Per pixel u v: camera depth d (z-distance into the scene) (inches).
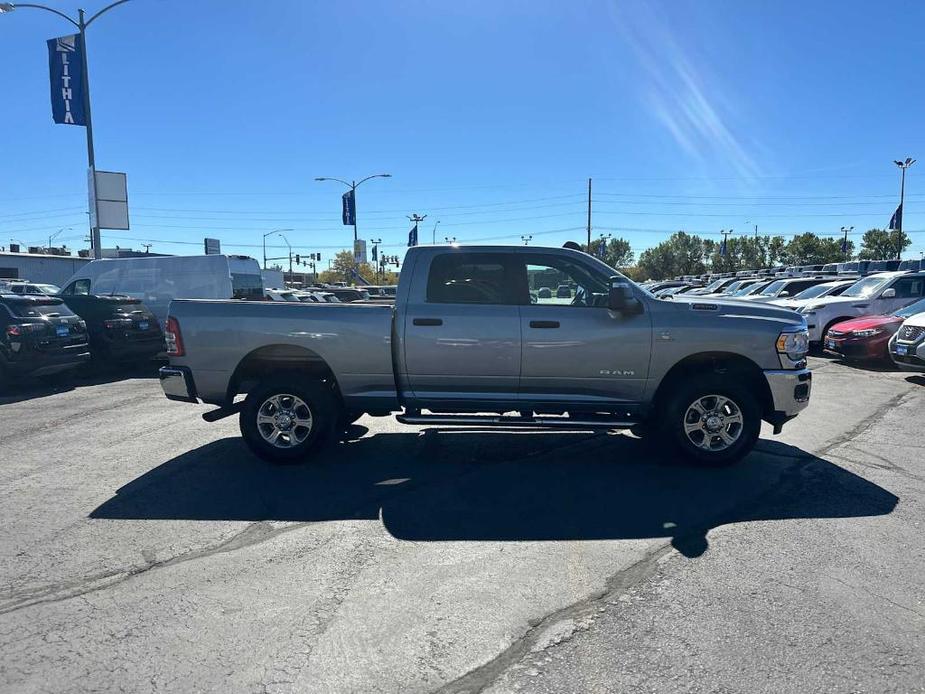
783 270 1679.4
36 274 1726.1
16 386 440.8
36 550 161.0
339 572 147.5
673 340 220.4
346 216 1386.6
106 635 121.5
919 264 1159.0
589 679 107.0
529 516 181.8
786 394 221.8
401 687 105.3
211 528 175.0
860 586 138.6
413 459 241.9
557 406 228.2
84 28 787.4
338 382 230.7
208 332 229.6
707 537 165.6
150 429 299.4
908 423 295.6
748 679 106.7
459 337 223.0
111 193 847.1
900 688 104.3
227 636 120.8
